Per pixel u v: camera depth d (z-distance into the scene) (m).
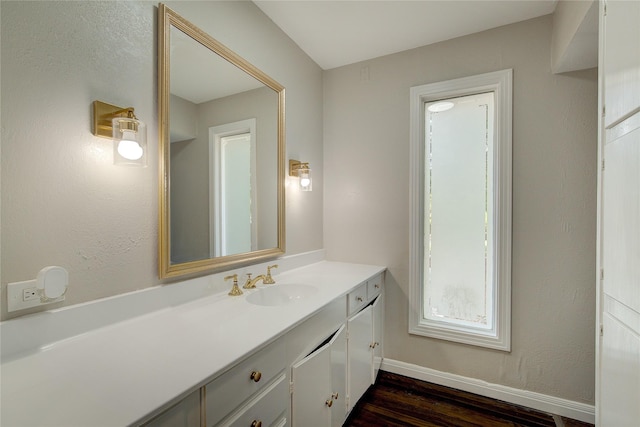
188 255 1.33
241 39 1.62
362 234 2.32
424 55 2.10
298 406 1.15
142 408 0.62
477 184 2.04
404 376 2.15
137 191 1.14
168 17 1.22
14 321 0.83
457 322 2.10
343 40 2.05
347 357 1.58
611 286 0.97
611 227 0.97
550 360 1.77
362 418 1.72
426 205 2.20
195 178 1.36
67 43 0.94
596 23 1.26
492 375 1.91
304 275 1.92
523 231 1.82
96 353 0.86
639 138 0.80
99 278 1.03
